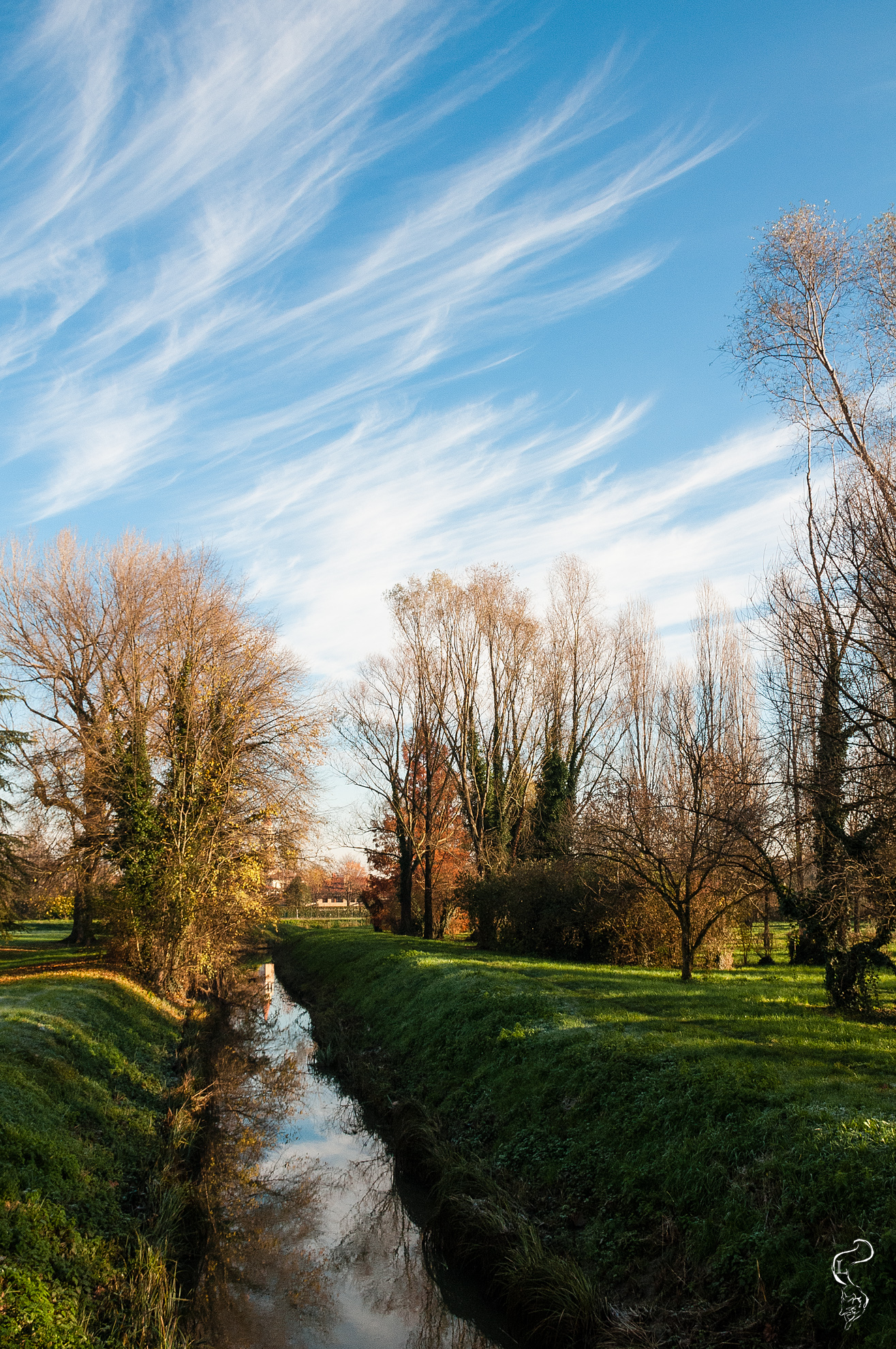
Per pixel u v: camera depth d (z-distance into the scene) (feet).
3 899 88.12
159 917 79.46
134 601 101.30
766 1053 36.40
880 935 47.50
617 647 137.28
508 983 61.72
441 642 142.31
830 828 48.16
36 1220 26.40
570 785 129.59
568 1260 28.35
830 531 51.78
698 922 86.69
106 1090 43.73
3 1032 41.88
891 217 55.67
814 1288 21.89
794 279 59.82
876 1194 23.12
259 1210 39.34
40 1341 21.49
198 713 84.58
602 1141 34.14
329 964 114.93
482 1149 40.22
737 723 119.65
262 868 91.97
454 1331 29.45
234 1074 62.13
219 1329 29.32
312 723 93.71
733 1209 26.16
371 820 164.55
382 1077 56.59
